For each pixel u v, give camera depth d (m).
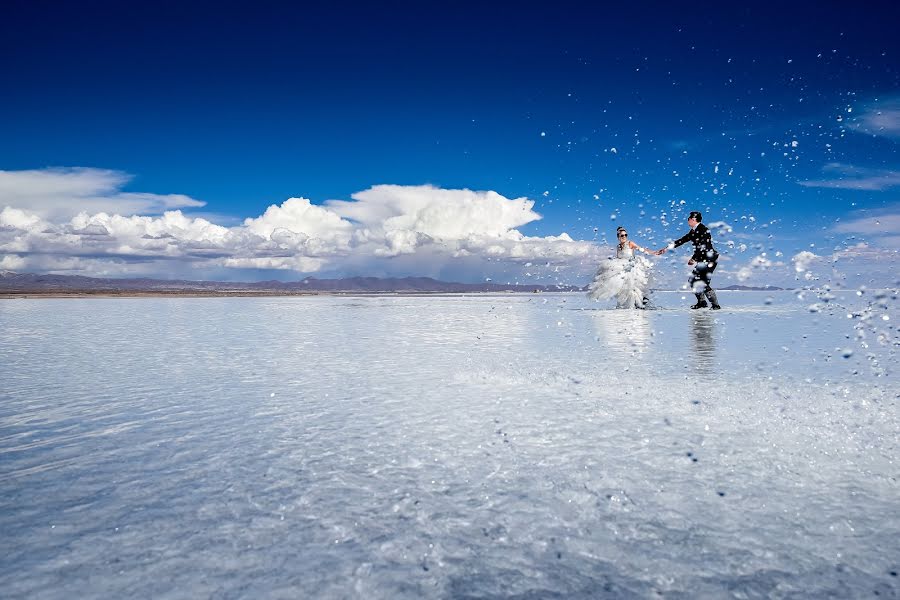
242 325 5.98
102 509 1.13
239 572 0.88
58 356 3.47
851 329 4.89
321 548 0.96
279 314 8.07
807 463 1.38
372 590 0.83
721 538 0.99
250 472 1.34
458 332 4.94
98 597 0.81
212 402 2.12
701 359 3.12
